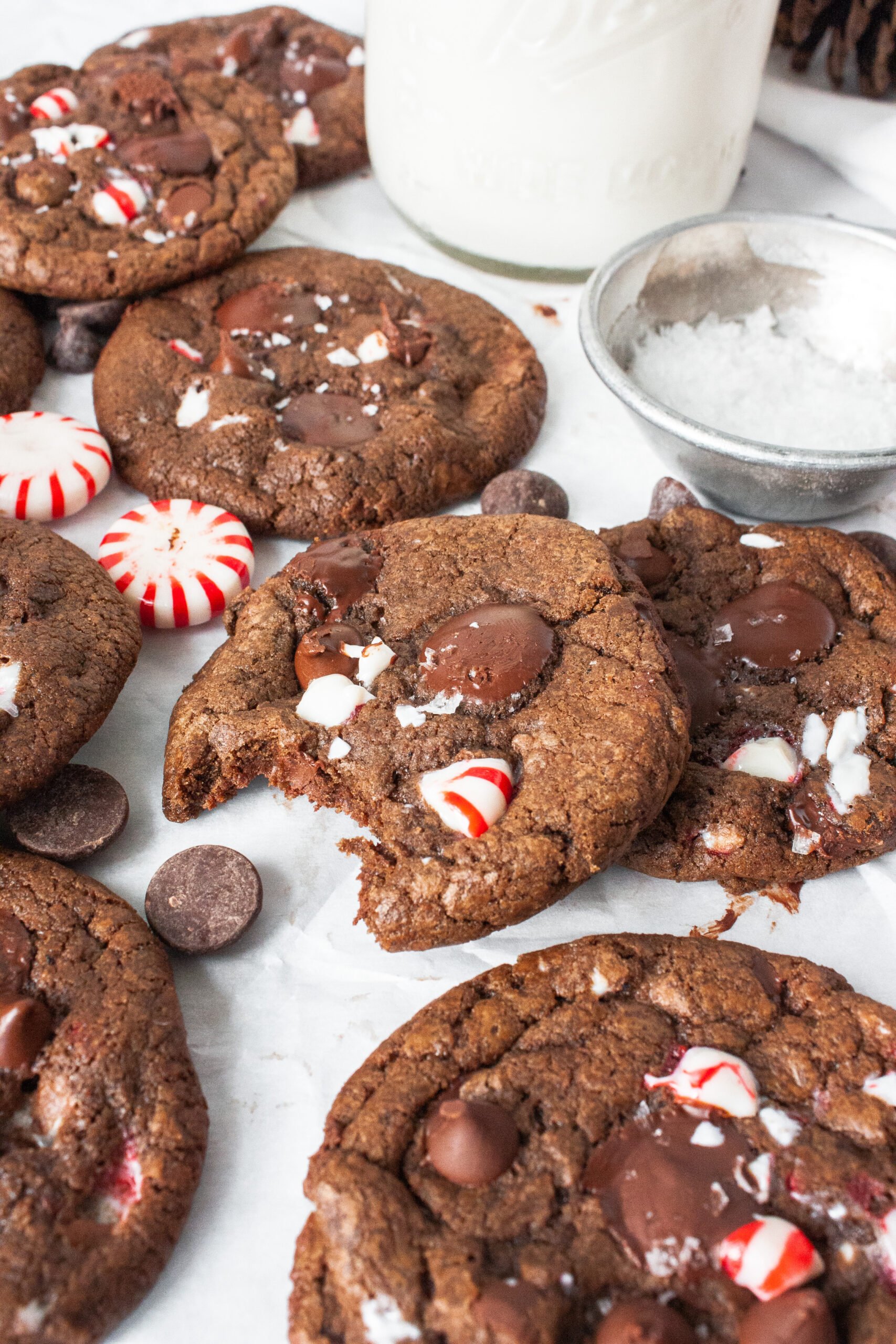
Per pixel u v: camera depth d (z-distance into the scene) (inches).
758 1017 10.8
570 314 15.1
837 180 16.4
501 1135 10.3
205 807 11.9
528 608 11.9
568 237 14.7
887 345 14.0
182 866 11.6
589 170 14.2
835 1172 10.2
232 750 11.7
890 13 15.6
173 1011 10.9
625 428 14.4
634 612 11.9
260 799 12.1
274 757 11.8
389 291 14.7
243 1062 11.1
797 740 11.9
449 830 11.2
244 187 14.7
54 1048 10.7
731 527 12.9
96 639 12.1
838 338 14.2
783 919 11.6
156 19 17.9
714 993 10.9
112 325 14.5
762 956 11.1
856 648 12.2
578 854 11.1
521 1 13.5
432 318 14.5
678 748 11.4
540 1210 10.2
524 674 11.6
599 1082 10.5
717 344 14.1
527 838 11.0
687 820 11.6
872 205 16.1
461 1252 10.0
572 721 11.4
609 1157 10.3
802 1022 10.8
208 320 14.4
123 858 11.8
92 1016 10.8
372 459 13.3
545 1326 9.8
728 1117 10.4
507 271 15.3
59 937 11.1
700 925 11.6
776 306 14.4
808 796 11.6
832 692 12.0
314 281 14.6
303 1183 10.5
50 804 11.8
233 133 15.0
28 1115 10.6
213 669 12.1
